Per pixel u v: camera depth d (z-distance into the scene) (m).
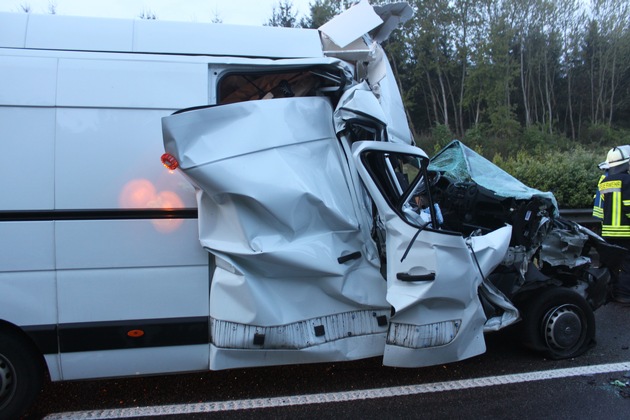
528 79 40.03
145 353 2.94
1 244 2.74
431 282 3.03
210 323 3.01
